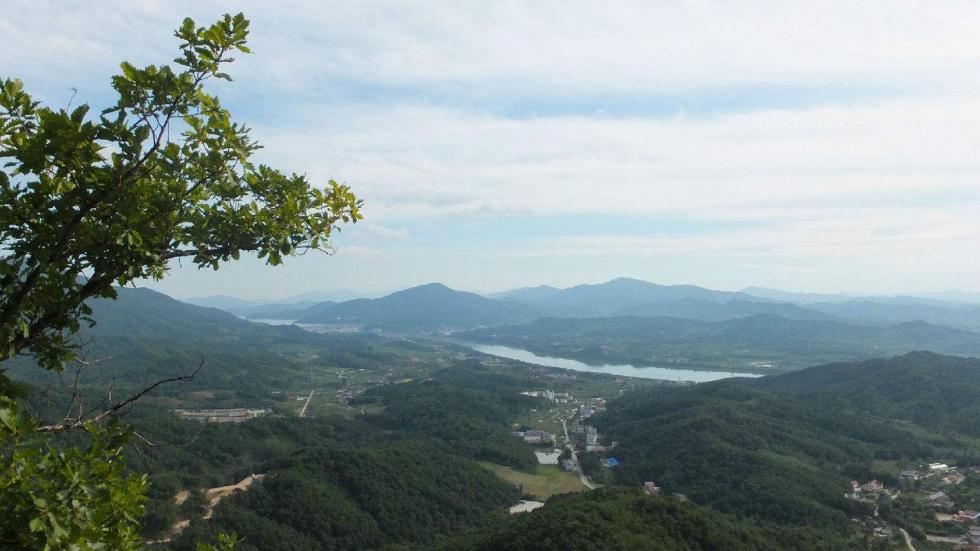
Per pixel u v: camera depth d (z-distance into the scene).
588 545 45.34
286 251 9.74
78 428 7.75
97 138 7.41
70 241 7.82
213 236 9.42
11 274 7.20
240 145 8.77
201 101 8.24
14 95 7.36
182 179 8.39
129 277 8.22
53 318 8.08
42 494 6.44
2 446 6.84
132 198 7.74
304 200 10.08
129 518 7.23
